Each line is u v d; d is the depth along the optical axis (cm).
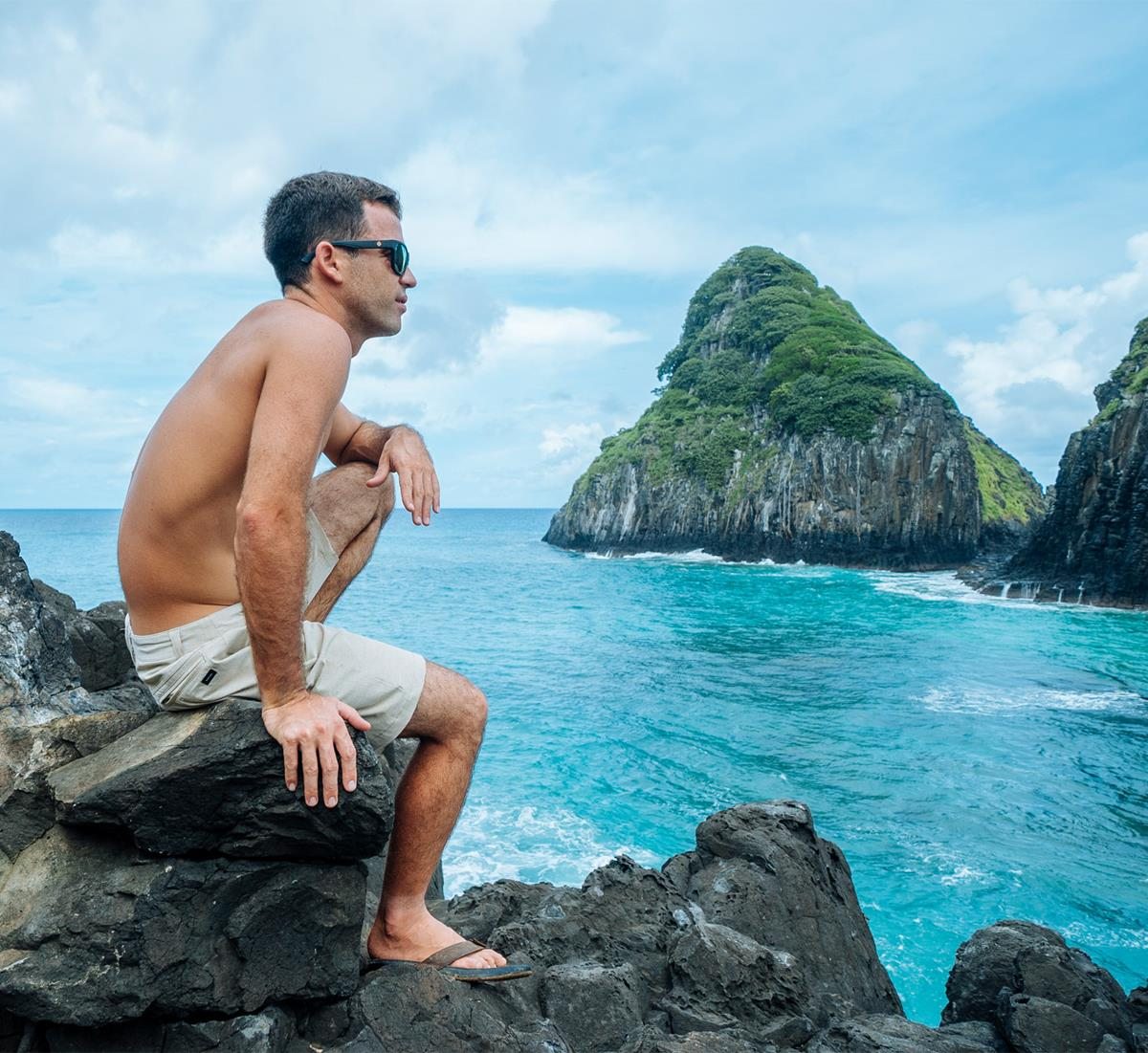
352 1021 257
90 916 229
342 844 246
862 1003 442
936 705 2219
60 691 298
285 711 233
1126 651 3047
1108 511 4450
